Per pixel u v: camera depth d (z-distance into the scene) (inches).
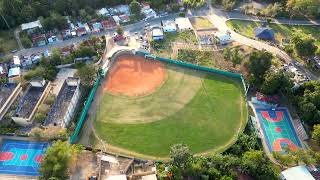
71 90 7263.8
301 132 6948.8
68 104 6973.4
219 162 6127.0
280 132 6978.4
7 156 6461.6
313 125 6889.8
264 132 6978.4
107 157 6333.7
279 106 7470.5
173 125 6998.0
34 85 7283.5
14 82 7524.6
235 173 6058.1
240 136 6697.8
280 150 6653.5
